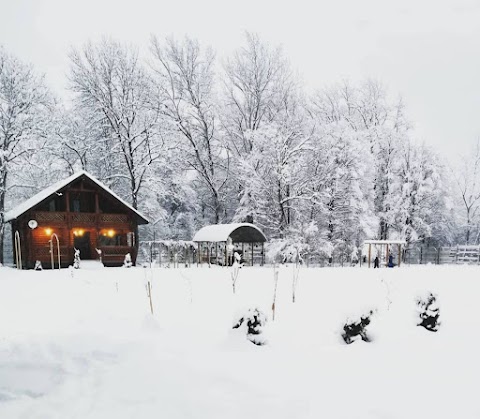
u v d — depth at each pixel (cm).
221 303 873
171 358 540
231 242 2542
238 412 397
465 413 390
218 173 3759
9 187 2858
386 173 3506
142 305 870
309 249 2892
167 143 3325
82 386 468
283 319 734
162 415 396
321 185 3127
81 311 823
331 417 385
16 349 587
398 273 1464
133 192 3159
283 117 3425
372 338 620
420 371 496
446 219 3638
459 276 1349
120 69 3244
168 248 3138
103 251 2539
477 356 546
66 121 3216
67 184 2362
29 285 1245
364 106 3847
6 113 2739
